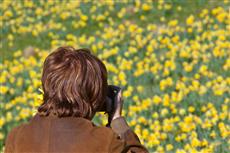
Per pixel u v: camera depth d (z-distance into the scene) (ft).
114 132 18.81
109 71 67.87
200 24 75.25
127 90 61.57
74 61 18.76
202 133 50.26
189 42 72.28
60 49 19.31
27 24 88.33
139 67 65.92
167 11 84.58
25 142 18.58
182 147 49.42
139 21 83.71
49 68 18.76
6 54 80.69
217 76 63.93
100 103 18.93
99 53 75.51
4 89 65.00
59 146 18.20
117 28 82.89
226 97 57.77
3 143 55.06
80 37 81.46
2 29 87.10
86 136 18.29
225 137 48.73
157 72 65.67
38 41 83.15
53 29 84.33
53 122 18.52
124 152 18.86
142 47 73.10
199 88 59.31
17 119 58.29
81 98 18.49
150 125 53.67
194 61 65.36
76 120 18.47
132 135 20.10
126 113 57.26
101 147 18.21
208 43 72.64
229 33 73.82
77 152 18.08
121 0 88.12
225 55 67.36
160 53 71.87
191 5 85.40
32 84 69.15
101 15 85.05
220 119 53.21
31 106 61.72
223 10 79.61
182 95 57.72
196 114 56.13
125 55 70.08
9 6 94.38
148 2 86.74
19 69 71.92
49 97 18.61
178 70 65.41
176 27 75.66
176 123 53.31
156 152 48.39
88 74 18.66
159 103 57.36
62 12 89.66
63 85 18.48
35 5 93.40
